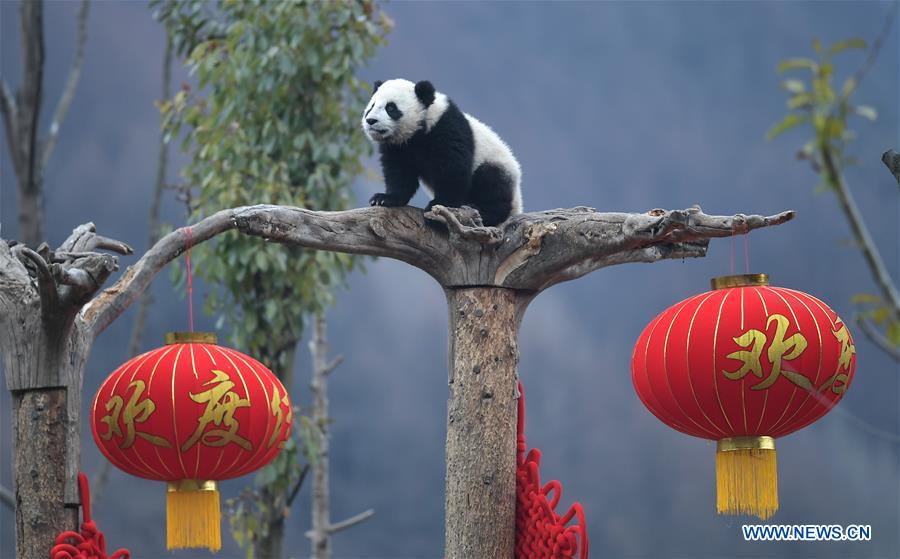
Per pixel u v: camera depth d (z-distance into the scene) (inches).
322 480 1305.4
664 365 600.4
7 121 1152.8
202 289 1283.2
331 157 1154.7
